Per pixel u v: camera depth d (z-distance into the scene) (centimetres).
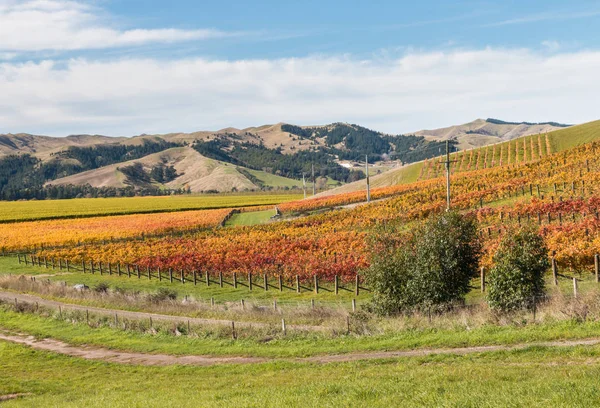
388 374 1652
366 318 2780
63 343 3322
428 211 6397
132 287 5297
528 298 2441
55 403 1961
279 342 2623
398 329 2438
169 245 6950
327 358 2223
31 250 8369
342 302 3772
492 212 5588
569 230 3928
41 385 2438
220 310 3616
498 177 8231
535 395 1095
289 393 1493
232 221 10756
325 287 4359
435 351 2028
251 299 4250
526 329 2062
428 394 1242
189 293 4734
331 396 1382
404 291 2812
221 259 5431
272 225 7950
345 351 2280
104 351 3038
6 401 2175
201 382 2075
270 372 2105
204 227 9700
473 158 13088
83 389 2300
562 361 1584
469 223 2883
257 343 2688
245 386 1825
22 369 2795
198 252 6056
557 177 6450
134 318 3597
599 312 2048
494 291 2508
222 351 2667
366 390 1374
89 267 6712
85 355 2989
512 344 1934
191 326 3177
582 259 3216
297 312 3262
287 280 4675
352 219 7019
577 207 4784
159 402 1659
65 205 17462
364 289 4122
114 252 6894
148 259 5938
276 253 5462
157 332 3231
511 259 2497
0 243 8525
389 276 2858
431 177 12569
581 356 1599
